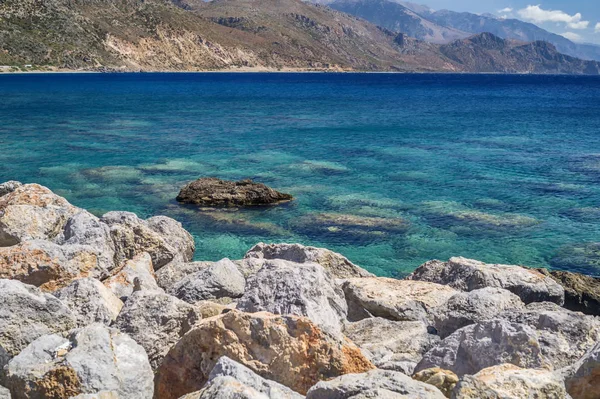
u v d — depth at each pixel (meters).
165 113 75.38
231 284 12.80
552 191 31.45
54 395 7.23
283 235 23.94
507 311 10.59
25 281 11.60
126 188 31.64
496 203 28.94
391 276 19.73
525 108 91.00
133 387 7.69
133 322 9.42
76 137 50.84
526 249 22.36
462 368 8.52
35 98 99.62
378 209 27.77
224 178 34.47
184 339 8.19
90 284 10.51
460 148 46.75
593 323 9.57
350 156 42.44
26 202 17.25
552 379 6.79
